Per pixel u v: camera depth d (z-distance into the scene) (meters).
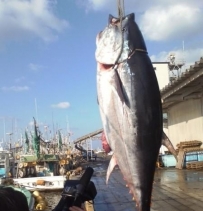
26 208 1.57
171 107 27.66
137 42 2.41
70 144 46.88
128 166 2.34
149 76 2.36
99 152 59.41
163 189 12.34
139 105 2.31
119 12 2.48
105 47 2.45
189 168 20.30
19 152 31.39
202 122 21.31
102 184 15.33
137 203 2.32
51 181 19.44
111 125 2.38
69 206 2.18
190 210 8.59
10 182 14.18
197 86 19.59
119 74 2.36
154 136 2.32
